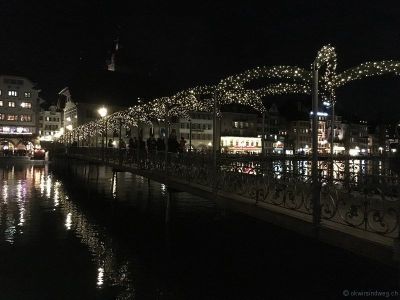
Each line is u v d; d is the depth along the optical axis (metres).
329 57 13.41
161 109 31.11
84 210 31.81
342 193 9.78
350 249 8.16
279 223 10.26
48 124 110.69
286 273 18.70
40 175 55.38
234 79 16.03
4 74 93.94
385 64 14.79
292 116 100.19
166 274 17.98
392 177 8.95
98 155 42.84
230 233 26.11
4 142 93.00
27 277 16.97
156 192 41.22
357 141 86.19
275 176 11.88
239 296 15.88
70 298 14.95
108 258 19.94
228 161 16.27
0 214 29.36
